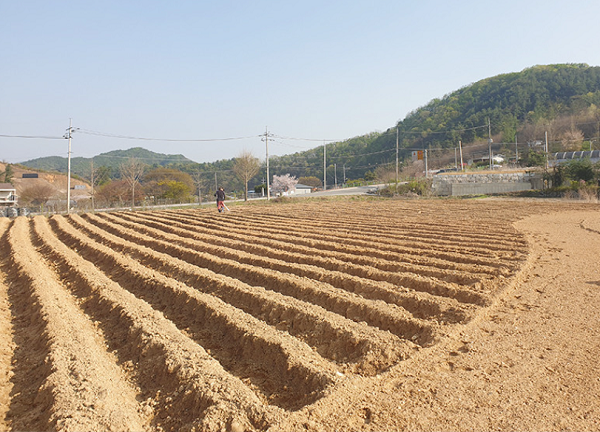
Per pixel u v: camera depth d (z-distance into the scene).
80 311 8.98
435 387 5.10
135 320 7.57
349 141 129.50
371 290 9.24
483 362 5.75
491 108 89.00
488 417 4.41
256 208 34.47
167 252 15.27
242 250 14.93
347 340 6.64
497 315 7.65
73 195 72.56
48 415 4.83
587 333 6.62
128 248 15.64
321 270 10.76
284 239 16.39
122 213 33.31
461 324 7.22
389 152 98.31
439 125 94.56
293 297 9.22
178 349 6.23
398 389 5.08
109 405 4.91
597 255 12.23
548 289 9.08
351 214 26.34
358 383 5.16
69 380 5.48
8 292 11.11
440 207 29.30
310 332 7.27
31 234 22.69
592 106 73.25
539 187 39.25
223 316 7.66
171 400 5.19
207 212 32.28
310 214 27.25
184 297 9.00
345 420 4.43
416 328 7.10
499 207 27.69
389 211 27.53
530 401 4.71
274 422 4.37
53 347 6.60
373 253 13.01
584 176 35.81
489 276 9.88
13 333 8.05
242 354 6.66
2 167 90.50
